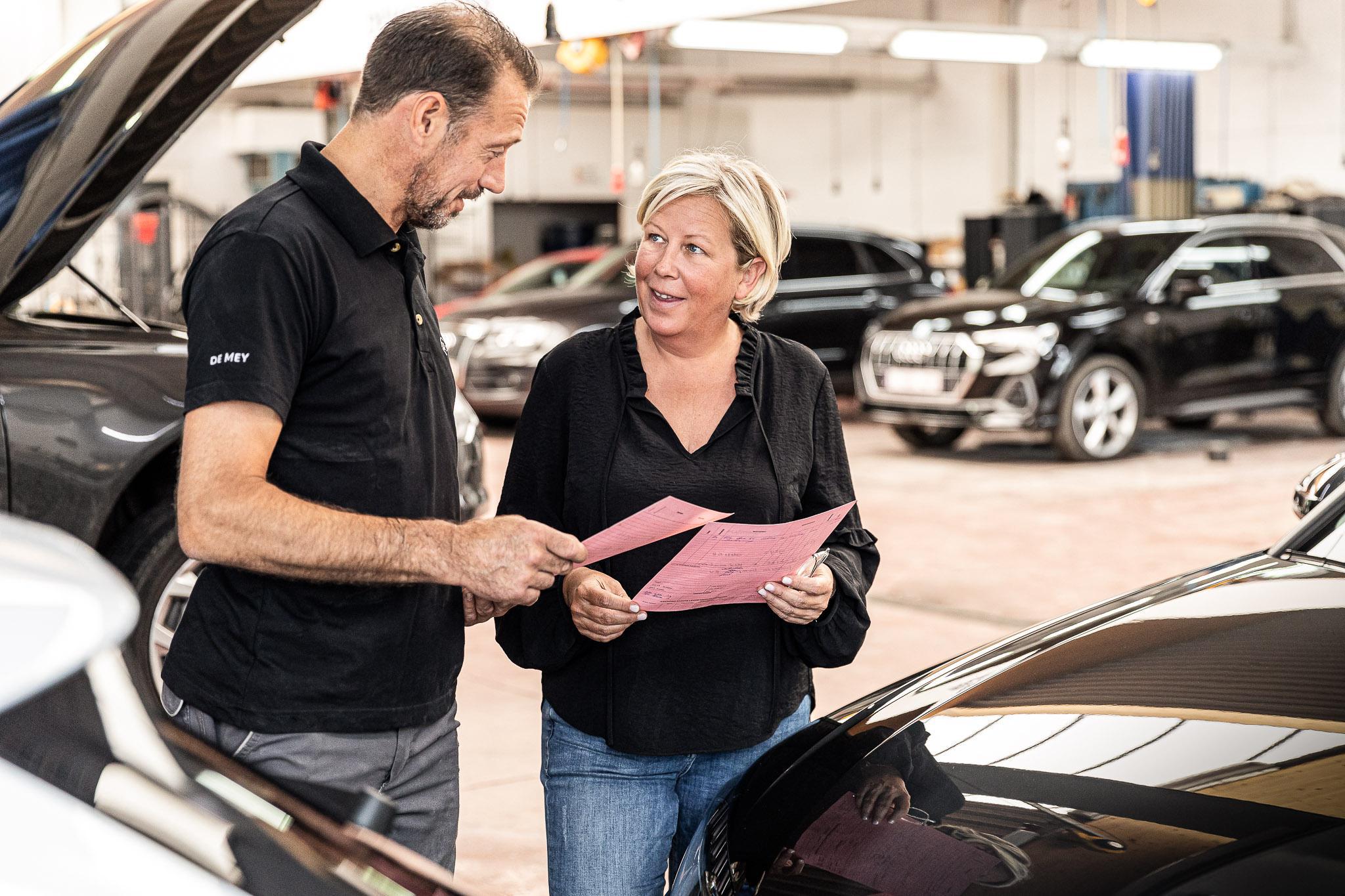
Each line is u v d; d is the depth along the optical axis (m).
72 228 3.08
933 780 1.88
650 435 1.95
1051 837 1.67
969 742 1.94
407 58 1.66
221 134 18.88
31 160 2.98
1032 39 15.28
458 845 3.21
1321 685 1.86
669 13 4.72
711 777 2.11
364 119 1.70
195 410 1.58
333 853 1.10
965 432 11.14
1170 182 16.09
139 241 8.44
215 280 1.61
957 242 19.83
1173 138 16.08
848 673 4.52
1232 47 18.19
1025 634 2.38
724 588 1.83
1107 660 2.09
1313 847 1.51
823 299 11.44
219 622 1.72
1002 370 8.97
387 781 1.81
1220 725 1.81
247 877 0.96
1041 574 5.96
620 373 1.97
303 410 1.68
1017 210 14.12
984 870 1.65
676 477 1.93
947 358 9.12
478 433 4.08
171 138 3.11
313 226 1.66
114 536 3.42
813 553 1.84
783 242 1.96
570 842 2.00
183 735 1.10
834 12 21.80
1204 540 6.59
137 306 8.38
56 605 0.88
